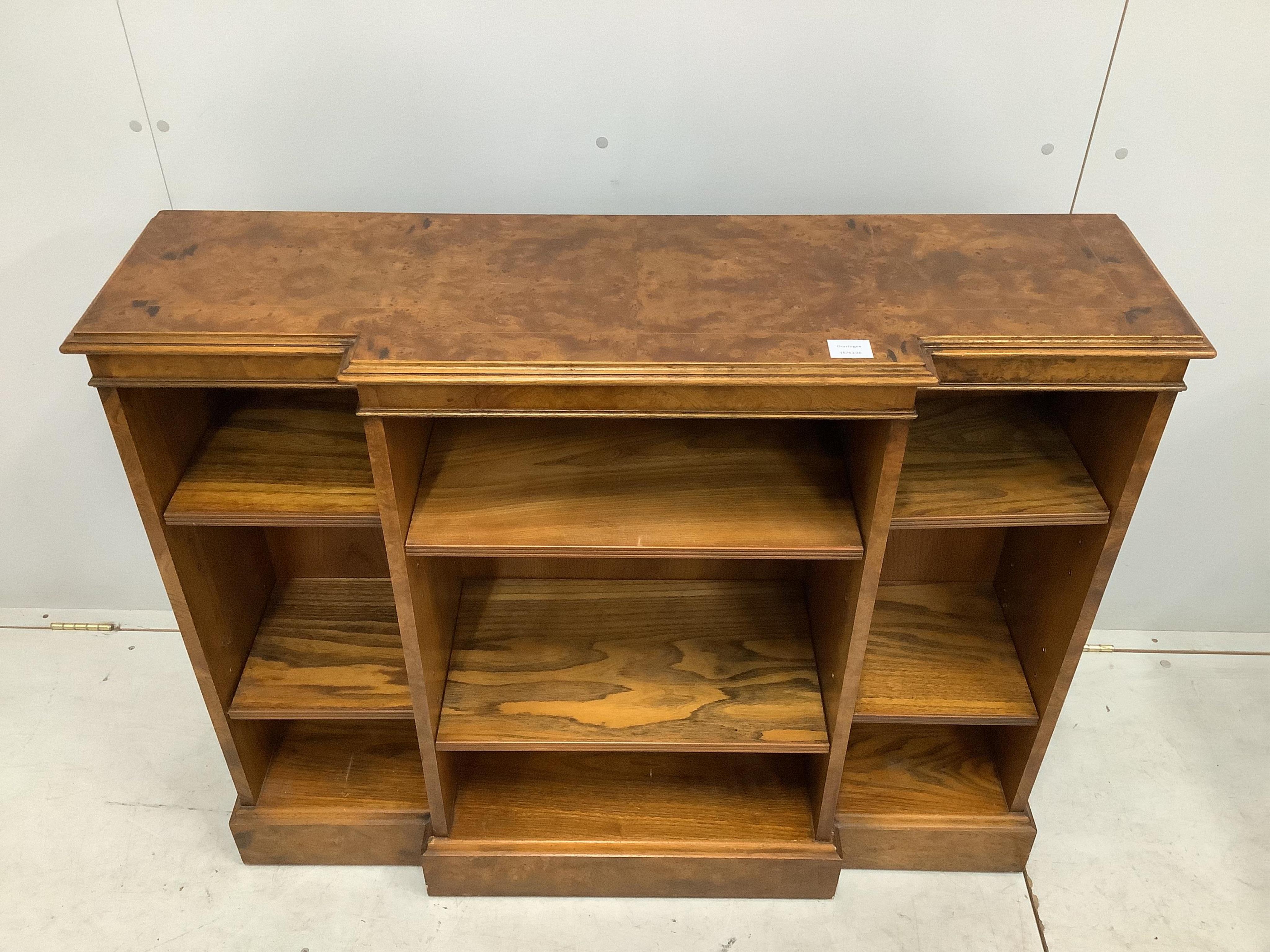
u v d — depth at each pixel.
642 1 1.68
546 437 1.76
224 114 1.81
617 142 1.84
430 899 2.06
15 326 2.06
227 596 1.86
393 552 1.58
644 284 1.55
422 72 1.76
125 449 1.51
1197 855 2.13
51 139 1.84
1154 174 1.87
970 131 1.82
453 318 1.47
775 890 2.05
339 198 1.92
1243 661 2.51
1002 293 1.53
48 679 2.44
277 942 1.98
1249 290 2.00
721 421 1.80
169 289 1.52
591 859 2.00
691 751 1.98
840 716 1.80
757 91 1.78
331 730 2.19
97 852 2.11
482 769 2.12
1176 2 1.68
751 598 2.11
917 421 1.79
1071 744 2.34
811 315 1.48
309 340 1.42
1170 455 2.24
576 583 2.14
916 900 2.06
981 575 2.15
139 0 1.68
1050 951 1.97
